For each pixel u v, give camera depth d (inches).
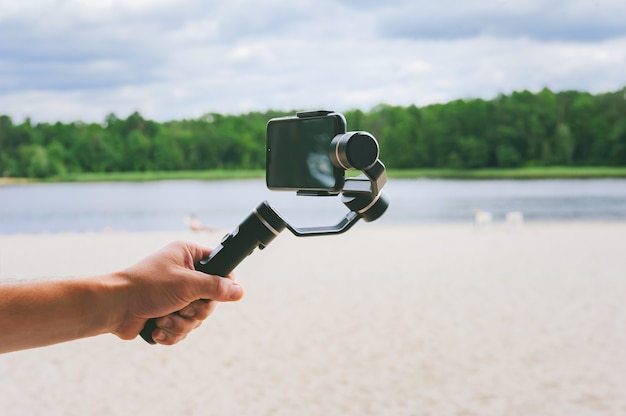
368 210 35.9
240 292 36.3
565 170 2250.2
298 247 686.5
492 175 2261.3
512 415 213.8
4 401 232.2
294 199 1745.8
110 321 34.4
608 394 232.2
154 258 35.9
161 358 283.1
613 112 2244.1
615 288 435.2
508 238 762.2
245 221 37.1
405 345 301.3
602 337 311.6
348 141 31.6
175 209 1587.1
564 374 255.8
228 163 2317.9
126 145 2301.9
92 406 227.3
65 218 1432.1
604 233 811.4
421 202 1576.0
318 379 254.2
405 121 2236.7
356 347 298.5
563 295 414.3
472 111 2255.2
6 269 569.0
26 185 2237.9
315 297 412.8
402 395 234.7
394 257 599.5
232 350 295.0
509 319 350.9
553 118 2251.5
